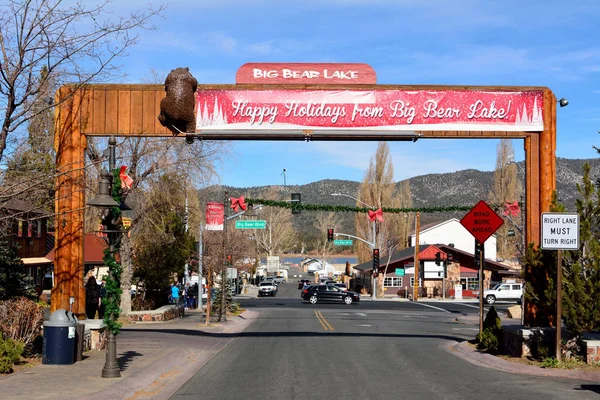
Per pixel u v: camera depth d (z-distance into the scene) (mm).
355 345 20781
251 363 16172
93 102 18797
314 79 19062
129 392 11883
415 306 54625
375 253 65562
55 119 18719
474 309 50594
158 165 28531
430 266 73938
